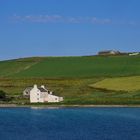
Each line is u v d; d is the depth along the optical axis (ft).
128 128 596.70
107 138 511.81
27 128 600.80
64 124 649.61
